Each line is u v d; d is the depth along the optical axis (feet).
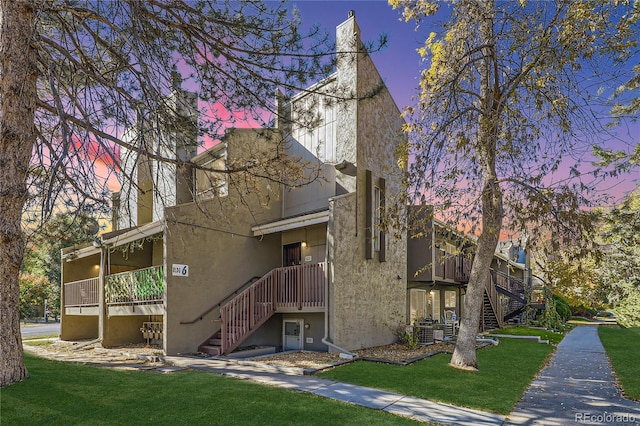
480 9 30.01
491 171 29.89
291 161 27.37
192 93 26.32
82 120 20.48
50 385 22.06
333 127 45.16
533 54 29.12
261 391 23.20
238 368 30.68
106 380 25.00
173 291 37.78
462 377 28.37
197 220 40.34
